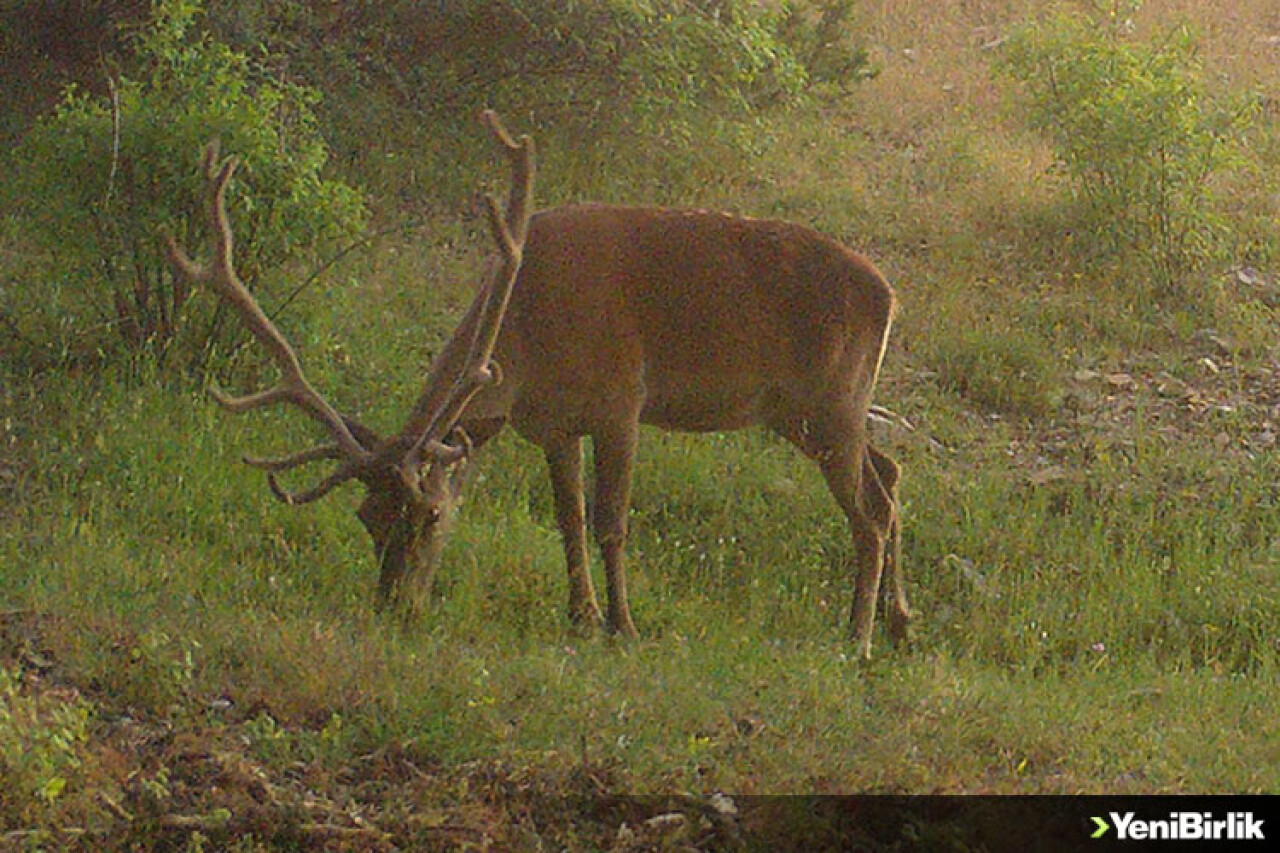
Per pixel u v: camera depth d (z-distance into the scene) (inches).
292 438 502.0
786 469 537.6
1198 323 651.5
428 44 710.5
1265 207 740.0
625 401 410.0
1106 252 679.7
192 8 556.1
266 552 439.8
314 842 286.0
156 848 280.5
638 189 691.4
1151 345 635.5
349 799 299.7
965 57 884.0
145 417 489.1
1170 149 677.9
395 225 645.3
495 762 311.0
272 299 552.1
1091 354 625.0
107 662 331.0
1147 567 500.4
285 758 306.7
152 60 626.8
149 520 442.9
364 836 287.9
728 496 516.7
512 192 393.1
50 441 472.7
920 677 382.9
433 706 327.0
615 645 399.2
